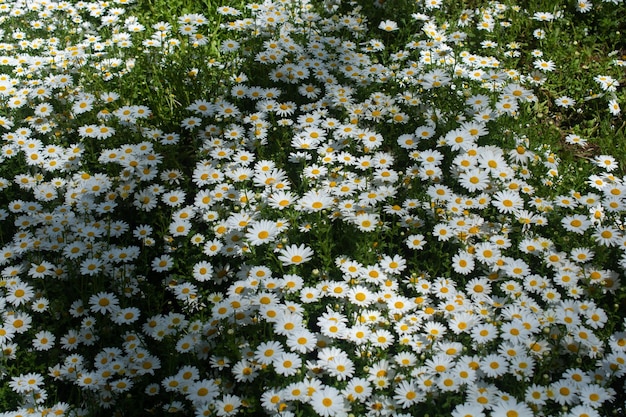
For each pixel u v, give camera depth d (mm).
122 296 993
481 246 1001
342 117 1215
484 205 1056
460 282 1015
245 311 929
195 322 940
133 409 890
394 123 1216
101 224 1089
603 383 863
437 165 1155
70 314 1002
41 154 1188
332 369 855
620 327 960
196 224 1100
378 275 967
